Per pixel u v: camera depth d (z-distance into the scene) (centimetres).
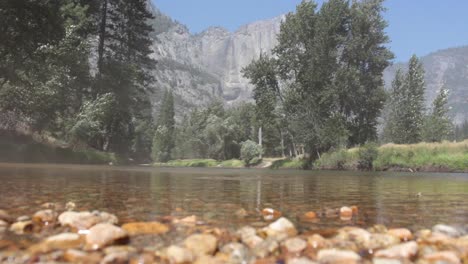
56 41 2073
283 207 369
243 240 210
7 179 688
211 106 9138
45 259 165
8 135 2355
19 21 1830
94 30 3391
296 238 205
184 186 630
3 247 185
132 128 4344
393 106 5459
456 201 443
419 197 495
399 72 5494
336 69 3375
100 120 2958
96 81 3247
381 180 1070
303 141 3347
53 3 1988
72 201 377
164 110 11194
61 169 1264
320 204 399
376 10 3497
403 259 178
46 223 250
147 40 4072
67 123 2761
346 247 202
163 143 8362
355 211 346
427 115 5522
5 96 2239
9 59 2030
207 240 191
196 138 8438
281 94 3644
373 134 3641
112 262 163
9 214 284
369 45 3547
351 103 3475
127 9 3784
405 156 2762
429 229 260
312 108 3316
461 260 182
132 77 3469
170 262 166
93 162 2791
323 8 3447
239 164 5519
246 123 8169
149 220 272
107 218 253
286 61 3541
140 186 604
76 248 187
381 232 246
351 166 2922
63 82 2550
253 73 3638
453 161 2586
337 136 3170
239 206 364
